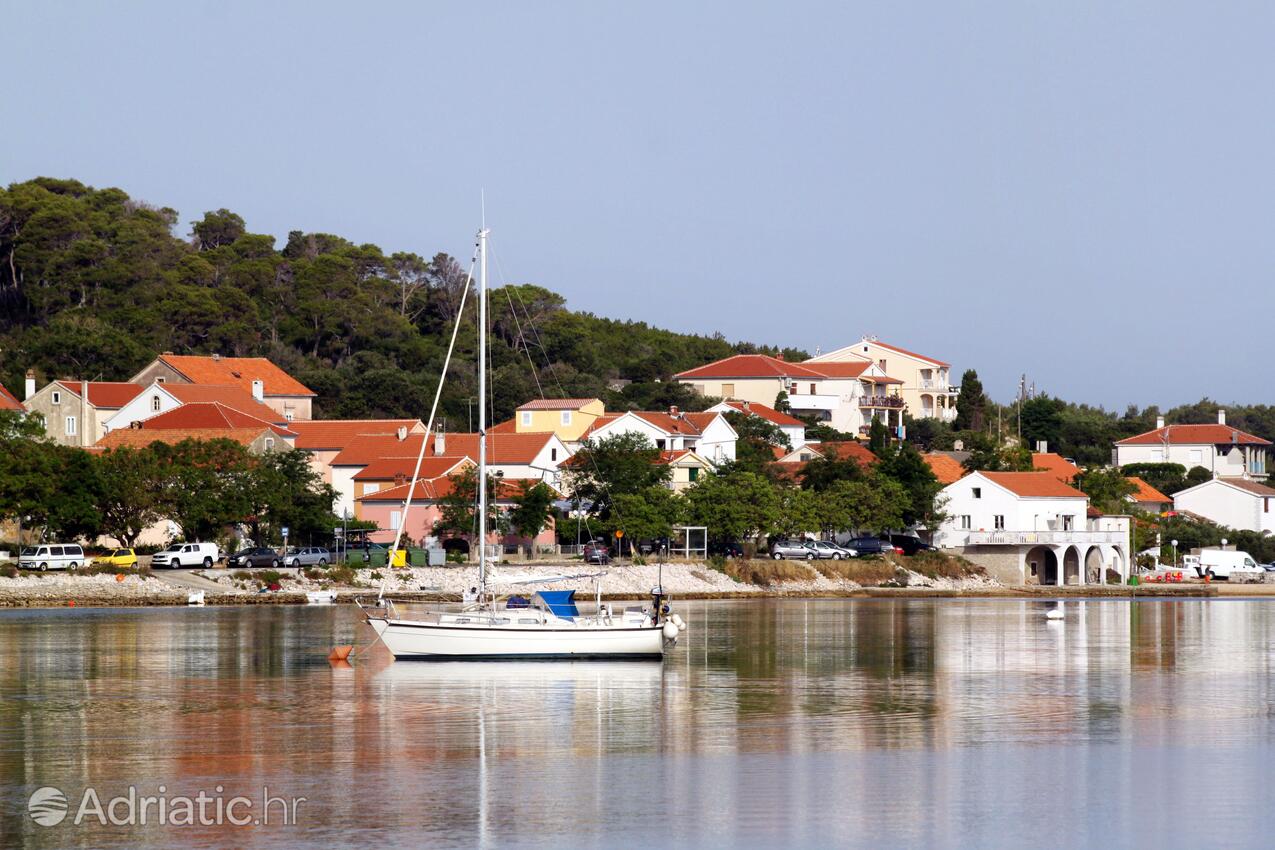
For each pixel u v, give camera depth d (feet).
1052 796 349.00
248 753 391.65
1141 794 351.25
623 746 403.54
